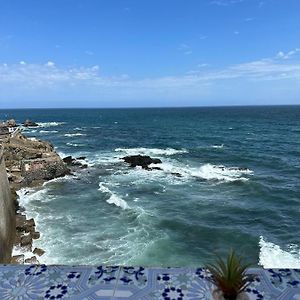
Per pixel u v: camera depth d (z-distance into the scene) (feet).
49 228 62.03
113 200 78.02
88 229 61.93
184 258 52.70
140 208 73.51
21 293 13.34
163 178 103.19
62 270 14.80
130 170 115.03
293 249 55.77
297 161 136.46
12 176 91.20
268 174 111.96
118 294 13.16
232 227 64.85
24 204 75.51
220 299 10.47
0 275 14.48
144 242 56.80
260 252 54.70
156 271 14.58
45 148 124.26
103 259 50.75
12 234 56.13
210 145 188.03
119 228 62.69
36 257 50.57
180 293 13.15
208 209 75.00
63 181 97.25
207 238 60.13
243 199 82.74
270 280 13.84
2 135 134.10
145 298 12.91
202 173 109.81
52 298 13.02
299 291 13.20
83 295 13.14
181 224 65.31
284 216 71.46
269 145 185.68
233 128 300.61
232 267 10.60
